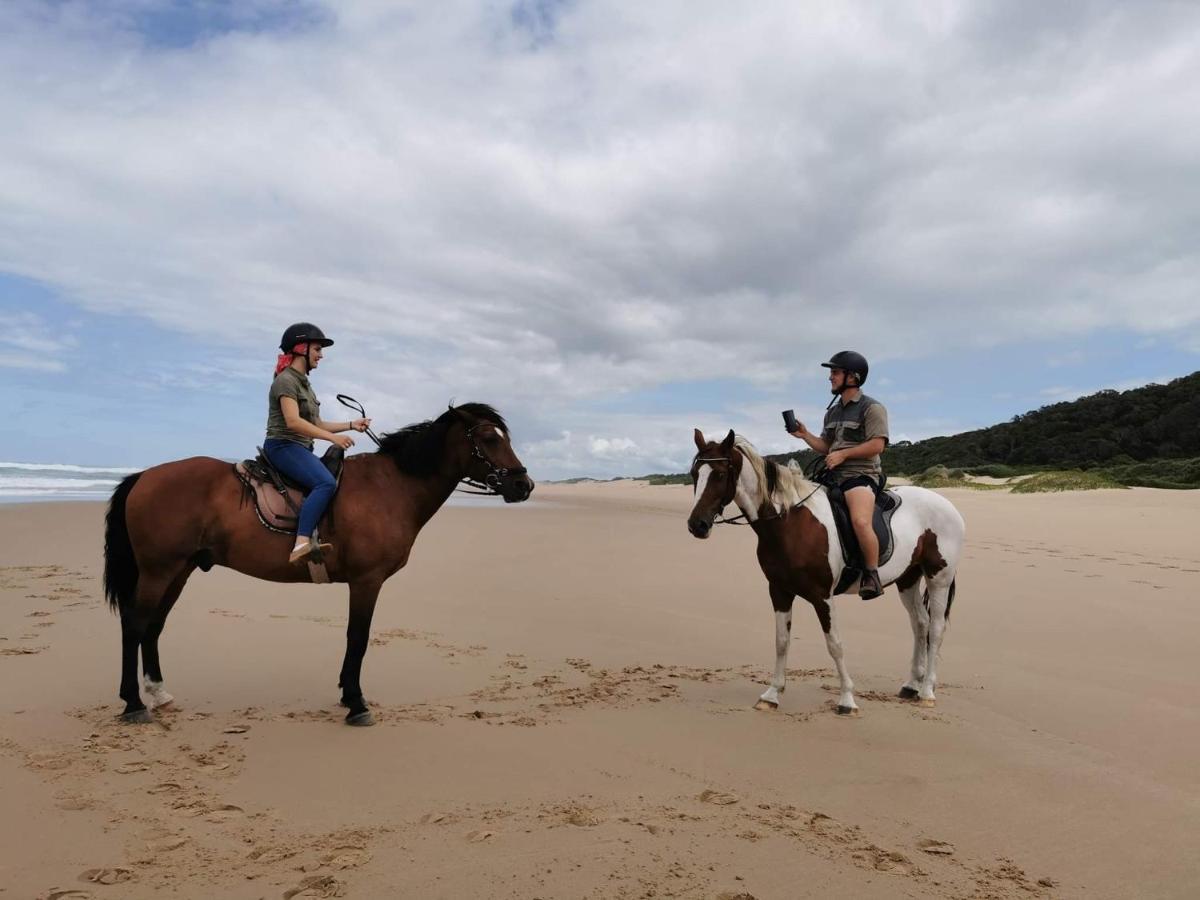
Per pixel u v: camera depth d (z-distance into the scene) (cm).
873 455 617
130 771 422
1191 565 1155
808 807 394
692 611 929
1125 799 411
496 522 1898
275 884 302
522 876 309
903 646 787
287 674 634
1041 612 870
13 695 552
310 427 535
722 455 582
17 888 296
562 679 646
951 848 352
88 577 1021
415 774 425
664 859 327
